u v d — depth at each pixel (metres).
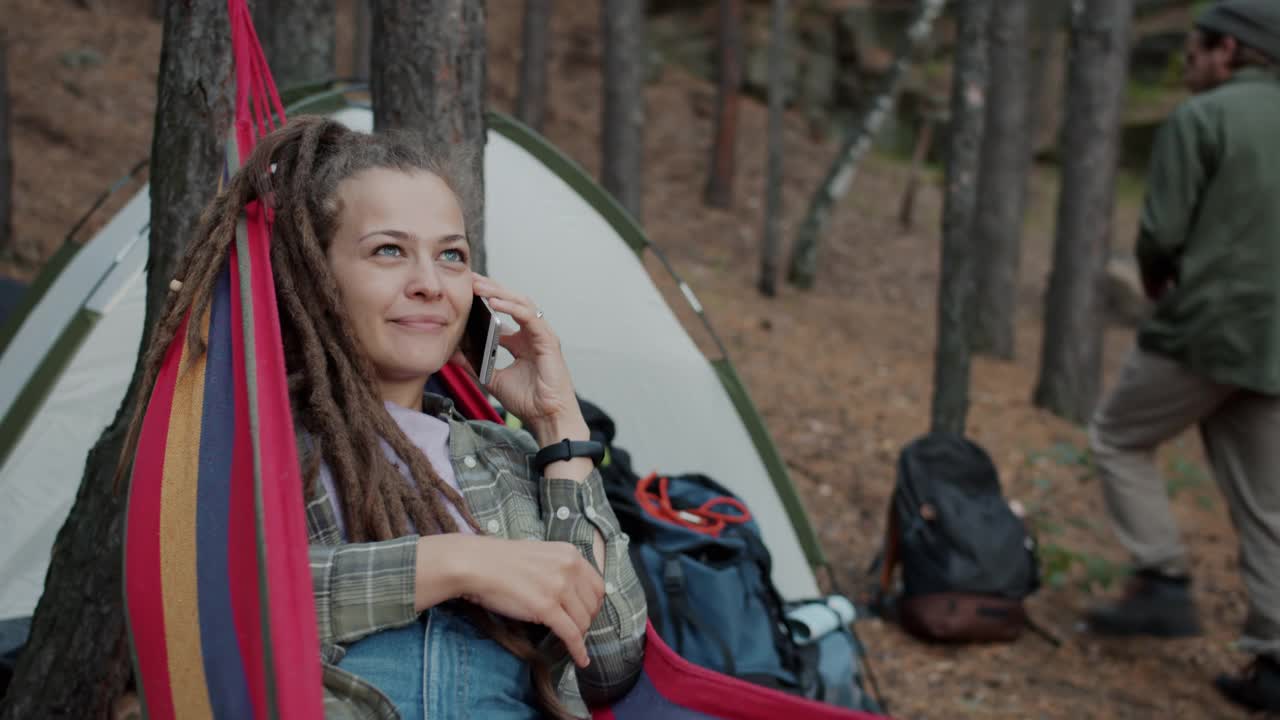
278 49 4.08
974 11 4.64
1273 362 3.38
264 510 1.16
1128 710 3.56
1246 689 3.59
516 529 1.43
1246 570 3.56
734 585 2.78
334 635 1.25
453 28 2.37
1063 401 7.24
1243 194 3.42
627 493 2.82
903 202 11.62
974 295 8.52
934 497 4.02
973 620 3.92
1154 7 14.91
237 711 1.19
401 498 1.35
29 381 2.84
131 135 8.48
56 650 2.16
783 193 11.81
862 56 14.09
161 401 1.32
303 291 1.37
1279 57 3.49
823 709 1.70
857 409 6.82
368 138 1.44
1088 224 7.09
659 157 11.98
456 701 1.32
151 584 1.25
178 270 1.37
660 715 1.67
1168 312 3.63
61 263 3.14
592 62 13.23
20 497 2.89
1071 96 7.11
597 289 3.32
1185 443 7.20
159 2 10.83
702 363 3.39
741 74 13.82
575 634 1.32
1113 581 4.67
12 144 7.81
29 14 9.98
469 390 1.74
